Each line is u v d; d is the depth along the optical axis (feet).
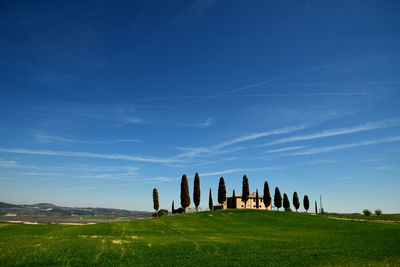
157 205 355.56
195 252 109.29
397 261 89.04
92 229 198.49
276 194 407.85
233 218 279.69
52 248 113.29
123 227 214.28
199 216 288.30
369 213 378.73
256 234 181.27
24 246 118.73
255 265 86.48
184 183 337.11
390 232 177.27
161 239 149.48
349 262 87.97
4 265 86.43
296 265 85.61
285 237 161.58
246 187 363.56
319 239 149.48
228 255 103.40
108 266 85.51
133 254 103.86
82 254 101.86
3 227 219.00
